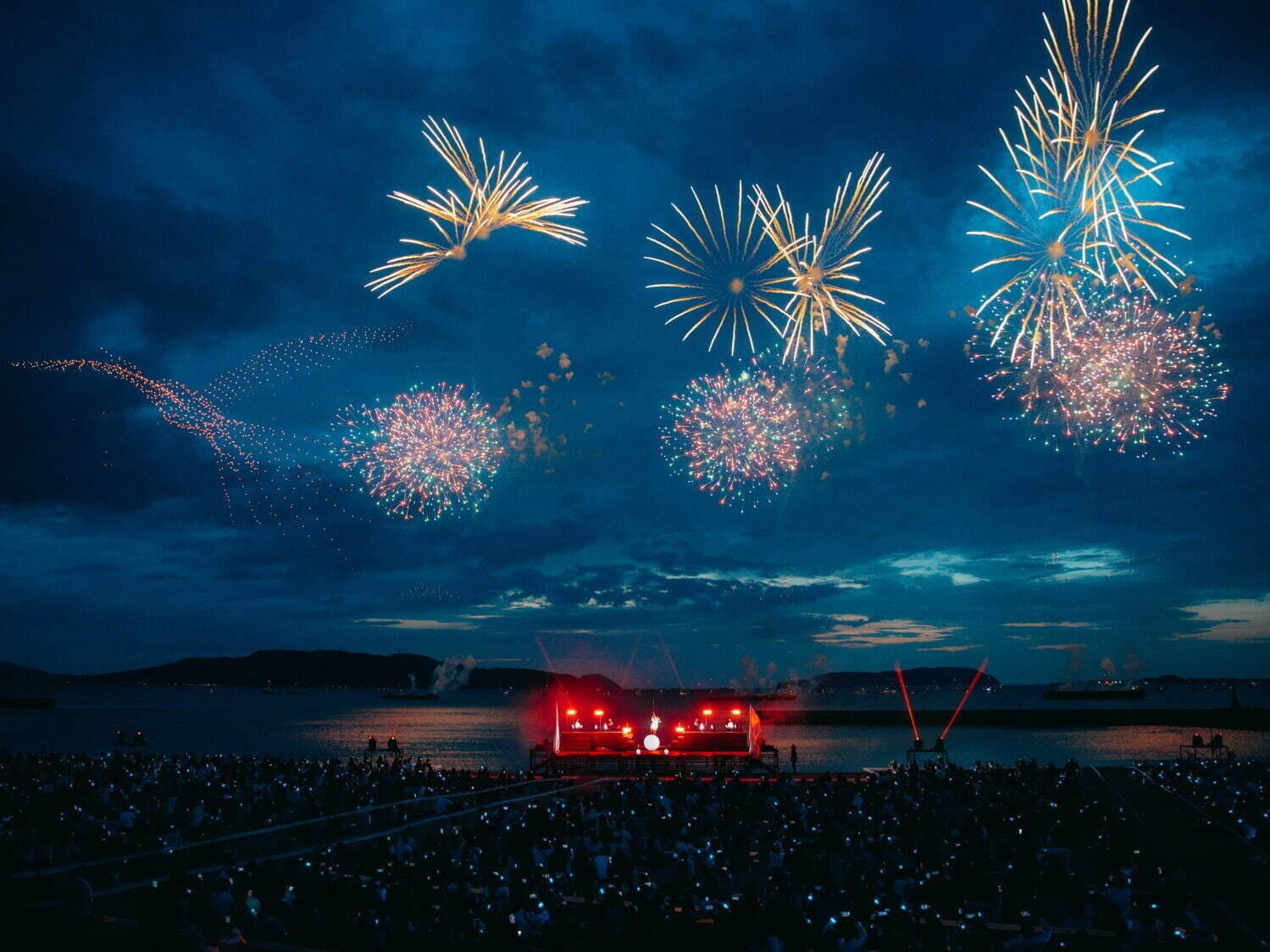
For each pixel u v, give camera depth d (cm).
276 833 3322
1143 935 1811
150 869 2373
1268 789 3791
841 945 1705
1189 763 4819
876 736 12862
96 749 9862
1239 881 2517
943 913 2102
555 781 4638
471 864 2441
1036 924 1880
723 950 1728
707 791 3750
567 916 1925
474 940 1762
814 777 4966
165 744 11375
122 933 1499
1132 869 2425
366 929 1792
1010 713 15488
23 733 12875
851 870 2348
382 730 14850
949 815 3597
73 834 2755
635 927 1795
